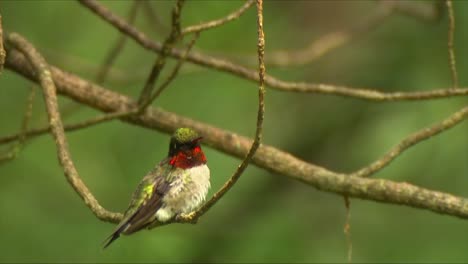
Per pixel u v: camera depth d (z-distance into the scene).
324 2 17.56
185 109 15.21
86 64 13.22
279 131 15.82
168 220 7.54
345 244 13.94
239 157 9.54
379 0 13.41
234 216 15.48
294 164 9.19
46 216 14.83
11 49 9.38
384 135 13.02
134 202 7.50
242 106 15.29
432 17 12.73
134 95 15.50
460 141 12.75
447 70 13.18
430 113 12.95
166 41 9.03
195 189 7.70
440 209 8.50
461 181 12.66
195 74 15.40
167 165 7.81
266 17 16.27
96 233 14.77
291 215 14.65
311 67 15.79
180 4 8.67
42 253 14.35
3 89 15.21
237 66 9.93
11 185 15.05
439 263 12.97
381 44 14.39
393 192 8.68
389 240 13.66
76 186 7.62
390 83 13.84
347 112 14.97
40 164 15.38
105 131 15.61
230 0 14.07
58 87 9.52
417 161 12.75
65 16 14.97
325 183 9.02
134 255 14.59
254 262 14.05
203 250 14.91
